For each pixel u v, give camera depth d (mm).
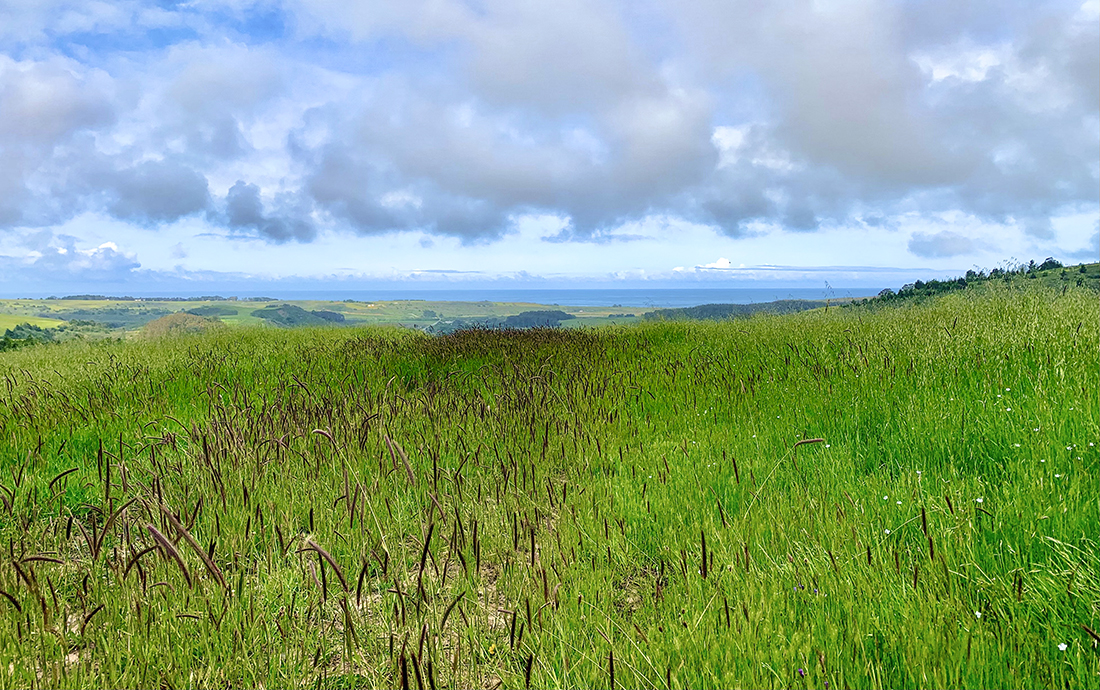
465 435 4961
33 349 14258
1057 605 2154
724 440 4695
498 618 2557
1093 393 4141
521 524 3238
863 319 10055
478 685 2084
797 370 6637
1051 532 2615
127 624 2336
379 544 3031
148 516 2949
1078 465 3111
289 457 4180
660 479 3930
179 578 2666
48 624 2203
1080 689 1808
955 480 3283
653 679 2016
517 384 6285
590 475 4191
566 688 1973
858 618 2150
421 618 2305
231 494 3596
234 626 2295
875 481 3447
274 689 2109
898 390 5234
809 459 4043
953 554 2523
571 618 2350
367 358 9672
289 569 2855
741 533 2982
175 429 5355
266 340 13273
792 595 2430
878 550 2619
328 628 2459
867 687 1917
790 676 1948
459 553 2703
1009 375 5172
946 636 2053
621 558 2951
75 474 4164
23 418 5582
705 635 2172
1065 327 6531
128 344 13500
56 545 3109
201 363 8953
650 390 6598
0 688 2018
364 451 4371
